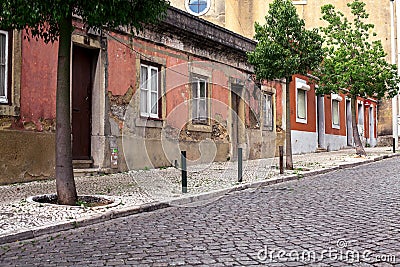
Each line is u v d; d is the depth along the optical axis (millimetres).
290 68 14867
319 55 15328
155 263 5023
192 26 17000
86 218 7305
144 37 15109
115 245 5895
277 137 22250
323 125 27109
